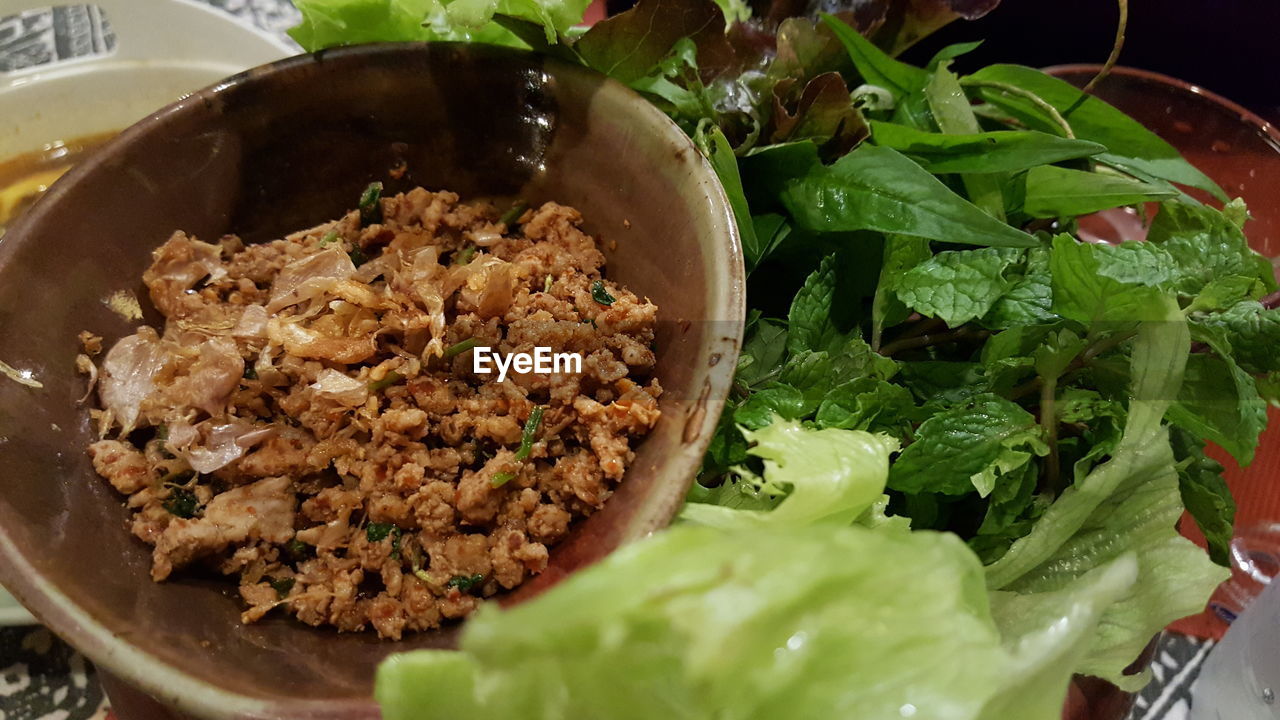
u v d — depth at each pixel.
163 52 0.39
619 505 0.25
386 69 0.30
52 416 0.26
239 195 0.31
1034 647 0.21
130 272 0.29
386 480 0.27
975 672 0.20
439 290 0.29
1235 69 0.47
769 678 0.19
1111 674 0.25
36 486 0.25
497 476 0.26
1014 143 0.30
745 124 0.33
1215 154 0.38
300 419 0.28
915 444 0.27
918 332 0.31
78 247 0.28
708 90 0.32
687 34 0.31
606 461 0.26
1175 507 0.26
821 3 0.34
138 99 0.38
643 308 0.28
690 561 0.19
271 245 0.31
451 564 0.26
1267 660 0.28
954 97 0.32
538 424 0.27
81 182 0.28
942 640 0.20
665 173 0.28
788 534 0.20
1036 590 0.27
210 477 0.27
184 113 0.29
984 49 0.48
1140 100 0.38
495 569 0.26
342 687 0.23
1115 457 0.26
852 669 0.20
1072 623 0.21
